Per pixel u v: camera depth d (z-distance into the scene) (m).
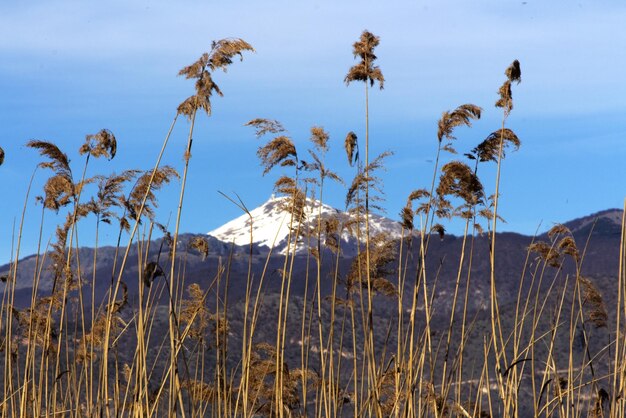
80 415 12.65
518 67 12.09
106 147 12.39
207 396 12.79
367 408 12.81
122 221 12.21
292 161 12.66
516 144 12.11
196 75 10.59
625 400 11.91
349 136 12.83
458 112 12.35
